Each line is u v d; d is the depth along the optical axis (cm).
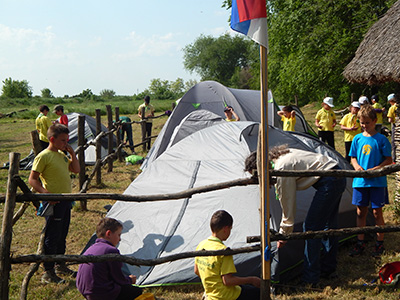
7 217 325
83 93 8506
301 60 2092
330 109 1083
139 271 443
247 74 6975
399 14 639
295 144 596
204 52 8206
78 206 737
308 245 421
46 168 444
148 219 493
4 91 8469
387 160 471
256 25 303
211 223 349
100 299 343
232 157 540
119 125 1159
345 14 2038
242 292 344
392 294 403
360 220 496
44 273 459
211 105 1066
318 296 403
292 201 374
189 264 431
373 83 627
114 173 1030
